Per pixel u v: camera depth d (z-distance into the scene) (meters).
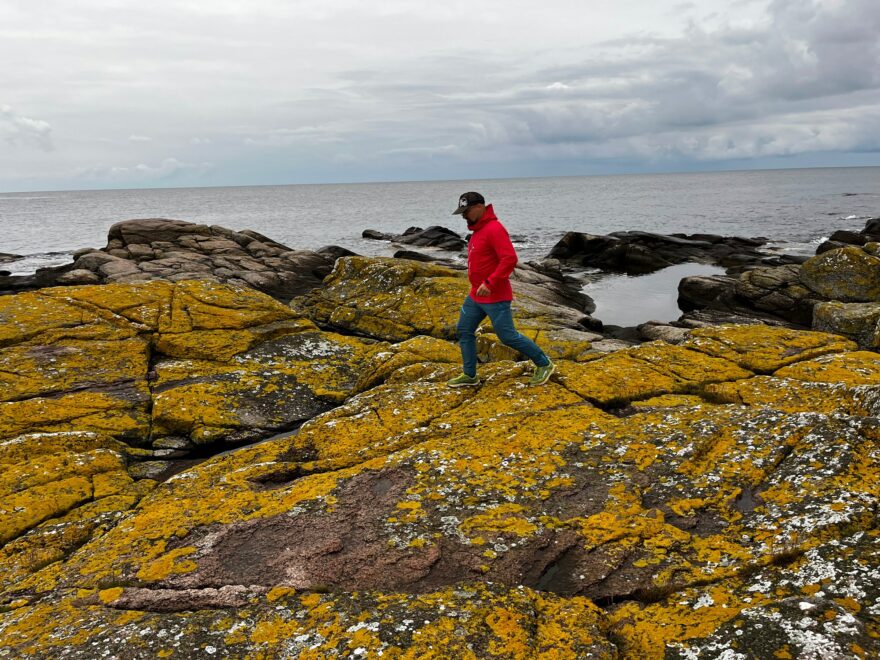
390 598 4.32
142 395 9.73
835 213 70.44
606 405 8.05
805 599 3.86
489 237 7.59
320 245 51.16
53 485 6.94
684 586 4.44
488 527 5.19
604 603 4.44
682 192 147.62
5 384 9.61
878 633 3.57
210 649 3.92
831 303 15.09
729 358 9.73
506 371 8.88
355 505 5.64
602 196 140.00
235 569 4.84
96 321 11.91
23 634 4.29
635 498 5.51
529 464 6.17
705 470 5.79
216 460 7.41
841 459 5.42
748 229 55.69
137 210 132.12
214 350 11.42
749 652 3.57
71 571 5.12
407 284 15.27
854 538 4.47
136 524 5.68
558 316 14.58
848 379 8.60
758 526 4.91
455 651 3.78
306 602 4.36
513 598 4.25
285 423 9.59
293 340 12.34
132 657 3.88
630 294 26.53
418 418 7.85
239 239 29.16
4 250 53.41
